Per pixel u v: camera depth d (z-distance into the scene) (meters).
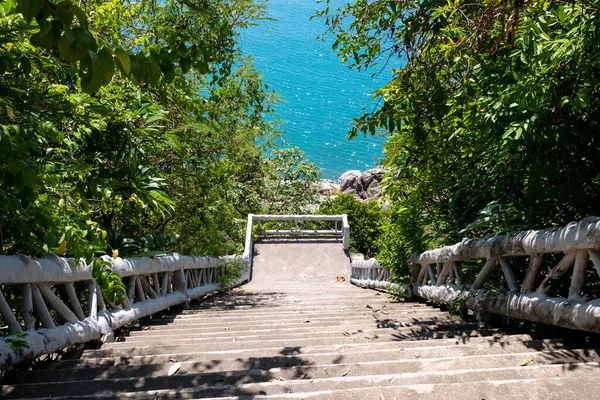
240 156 11.96
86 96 4.63
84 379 3.70
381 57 5.70
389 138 7.70
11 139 3.24
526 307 4.39
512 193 5.64
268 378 3.51
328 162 55.94
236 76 12.55
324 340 4.92
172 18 8.72
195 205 10.09
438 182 7.52
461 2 4.99
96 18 6.22
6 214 3.89
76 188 4.62
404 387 2.93
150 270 6.64
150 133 6.14
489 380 3.15
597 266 3.62
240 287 15.16
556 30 4.09
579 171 4.34
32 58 3.69
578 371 3.18
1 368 3.47
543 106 4.03
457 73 5.54
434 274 7.46
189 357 4.26
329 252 20.09
